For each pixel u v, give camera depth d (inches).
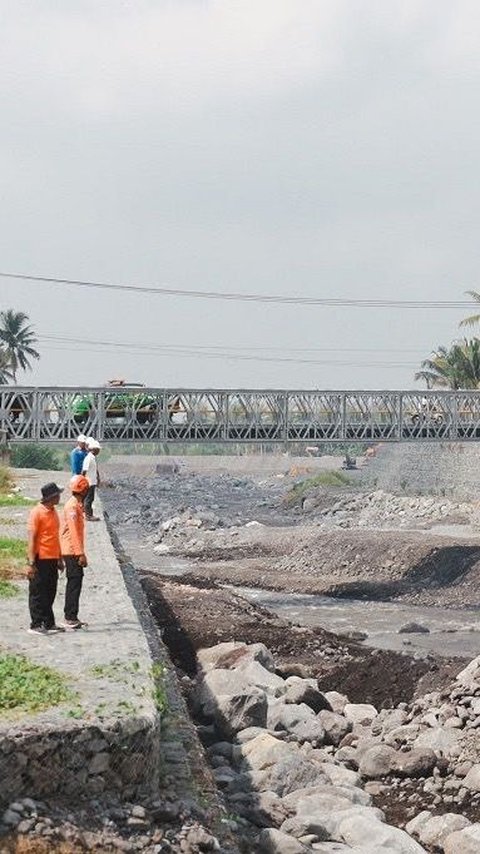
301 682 1060.5
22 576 948.0
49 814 474.0
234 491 6146.7
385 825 675.4
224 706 888.3
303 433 3553.2
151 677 595.2
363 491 4785.9
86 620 754.8
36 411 3144.7
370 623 2086.6
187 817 513.3
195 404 3366.1
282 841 591.8
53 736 488.1
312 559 2920.8
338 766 850.1
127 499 5482.3
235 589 2600.9
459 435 3858.3
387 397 3688.5
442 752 876.0
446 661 1253.7
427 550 2716.5
